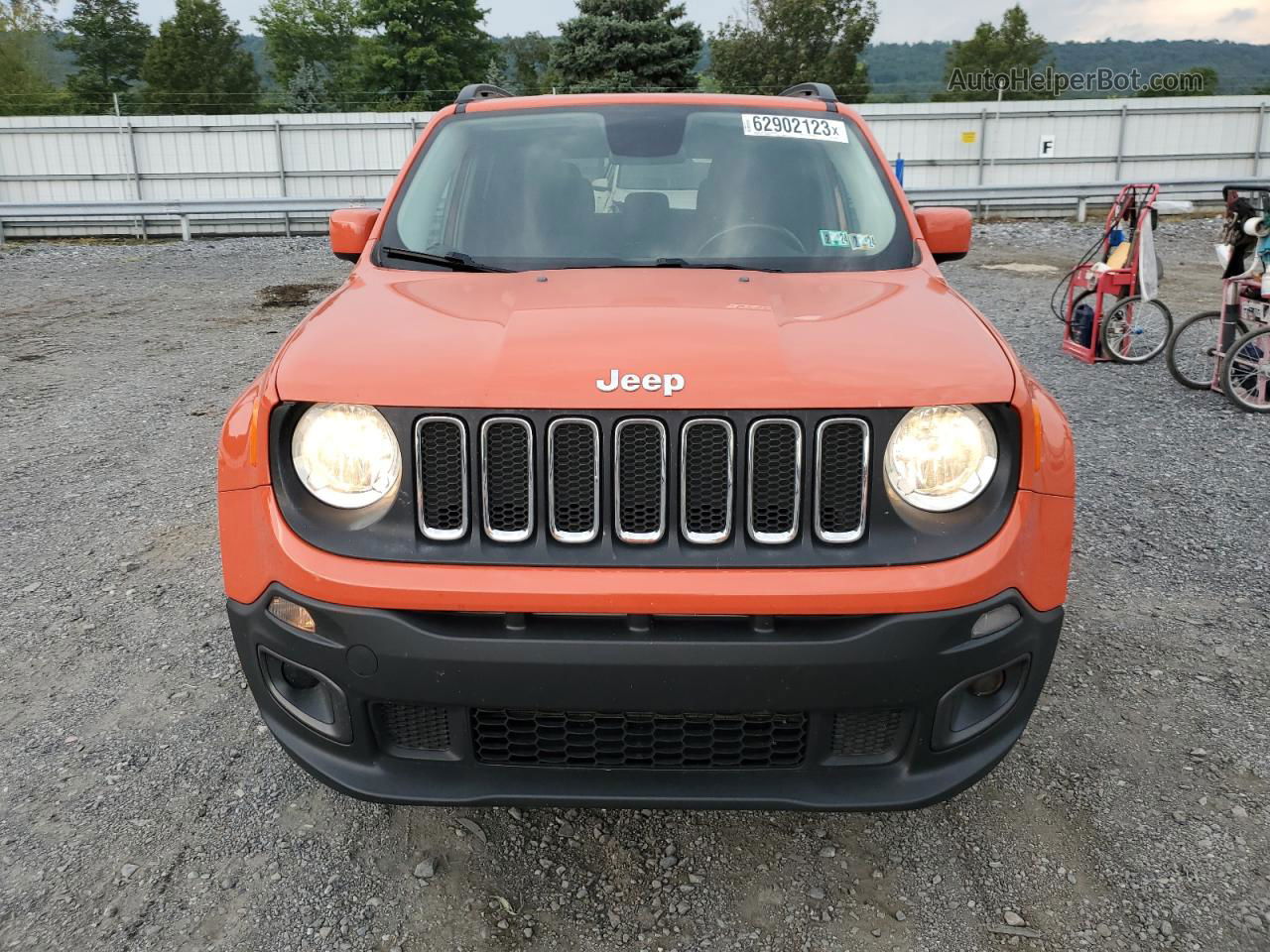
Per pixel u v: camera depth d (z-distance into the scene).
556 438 2.00
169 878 2.44
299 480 2.11
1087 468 5.74
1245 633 3.68
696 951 2.22
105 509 5.07
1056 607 2.15
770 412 1.99
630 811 2.71
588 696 2.00
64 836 2.59
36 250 17.59
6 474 5.68
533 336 2.16
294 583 2.06
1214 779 2.81
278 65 70.25
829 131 3.48
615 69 32.88
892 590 1.96
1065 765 2.89
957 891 2.40
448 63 59.81
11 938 2.24
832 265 2.93
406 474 2.02
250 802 2.74
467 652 1.99
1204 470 5.69
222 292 13.05
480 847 2.56
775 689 1.99
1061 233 19.03
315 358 2.17
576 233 3.06
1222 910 2.31
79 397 7.54
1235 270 7.30
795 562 1.99
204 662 3.50
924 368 2.07
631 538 2.01
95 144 22.19
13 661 3.51
